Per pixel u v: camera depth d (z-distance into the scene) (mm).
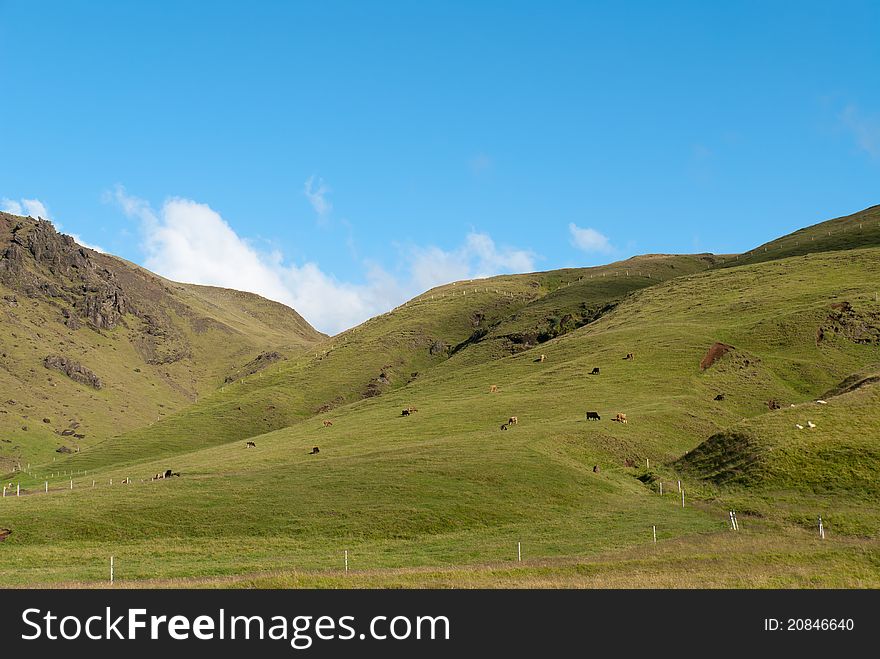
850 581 35812
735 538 46250
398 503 57969
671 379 104438
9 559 46969
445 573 37875
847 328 115312
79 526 54000
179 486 65562
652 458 76875
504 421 94375
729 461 64812
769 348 113812
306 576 37031
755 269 163250
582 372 112750
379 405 131875
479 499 59219
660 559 40250
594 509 59125
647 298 164875
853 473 55969
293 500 59281
